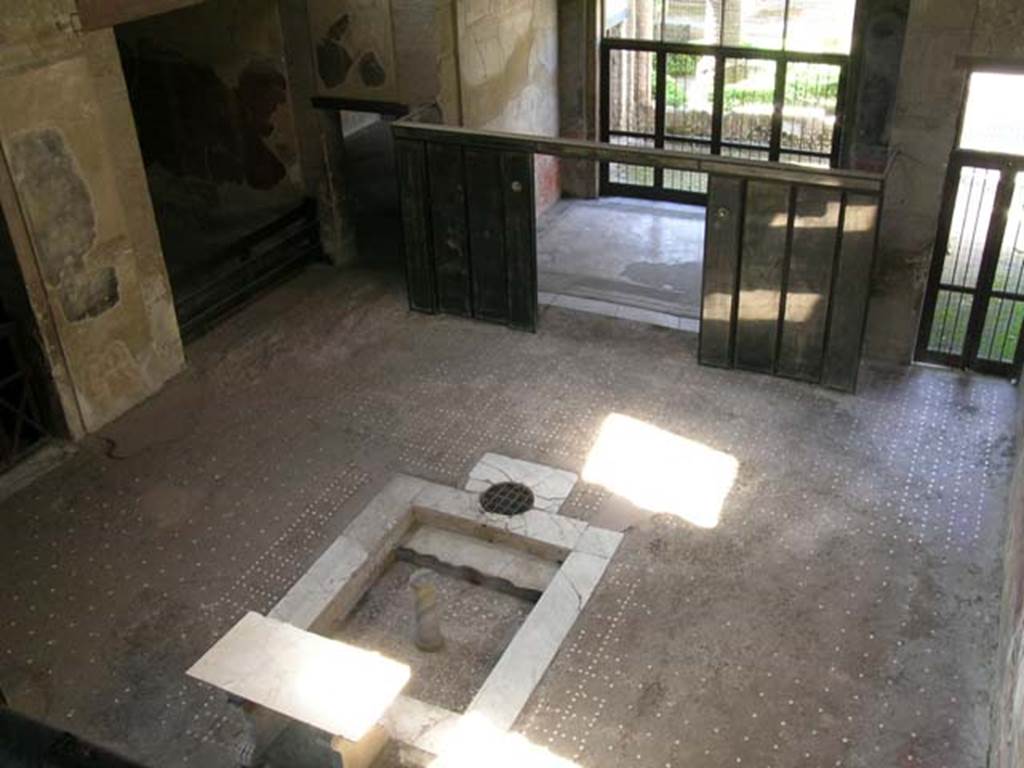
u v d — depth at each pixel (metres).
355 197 13.70
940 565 7.05
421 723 6.05
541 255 11.88
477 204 9.73
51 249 8.08
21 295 8.02
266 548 7.50
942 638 6.48
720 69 12.15
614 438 8.48
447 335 10.16
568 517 7.63
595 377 9.34
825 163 12.12
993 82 8.16
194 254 11.88
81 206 8.24
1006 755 5.11
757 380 9.18
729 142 12.58
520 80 11.88
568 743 5.93
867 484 7.83
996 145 8.34
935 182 8.52
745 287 8.89
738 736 5.91
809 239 8.46
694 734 5.94
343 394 9.25
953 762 5.70
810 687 6.19
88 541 7.61
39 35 7.61
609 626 6.68
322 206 11.50
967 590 6.83
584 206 13.27
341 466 8.32
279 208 11.91
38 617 6.96
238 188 12.09
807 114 11.94
